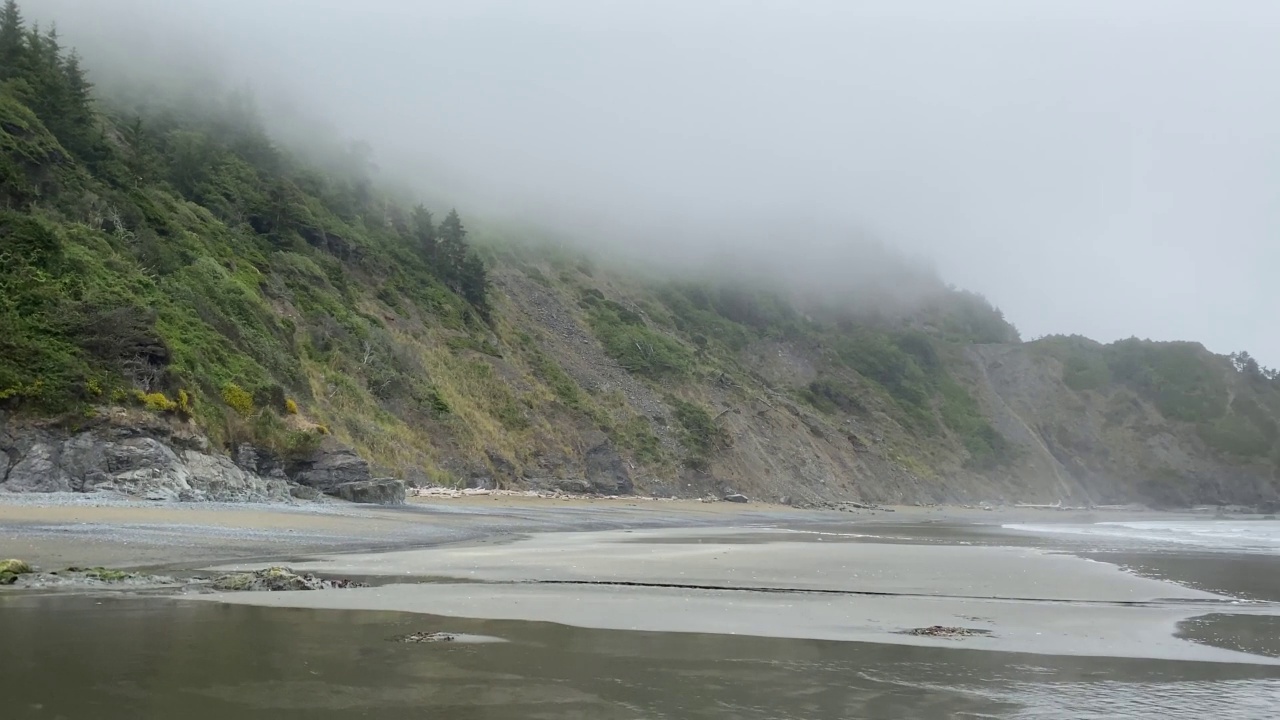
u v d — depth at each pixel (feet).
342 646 34.73
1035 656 37.42
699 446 277.64
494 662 32.78
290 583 50.70
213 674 29.17
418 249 288.10
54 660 30.22
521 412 234.58
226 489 116.88
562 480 220.02
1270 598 59.21
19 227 123.03
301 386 163.84
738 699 28.45
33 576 49.67
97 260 134.10
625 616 45.19
